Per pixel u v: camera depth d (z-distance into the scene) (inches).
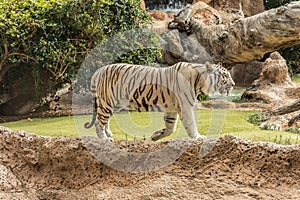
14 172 251.8
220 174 228.5
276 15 458.3
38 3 406.3
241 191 221.1
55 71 412.2
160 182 229.8
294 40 466.0
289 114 369.7
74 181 242.5
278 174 224.8
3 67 429.4
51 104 442.0
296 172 223.1
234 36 490.9
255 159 228.5
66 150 245.1
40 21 400.5
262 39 468.8
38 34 414.3
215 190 223.1
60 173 247.4
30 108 434.0
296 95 475.2
